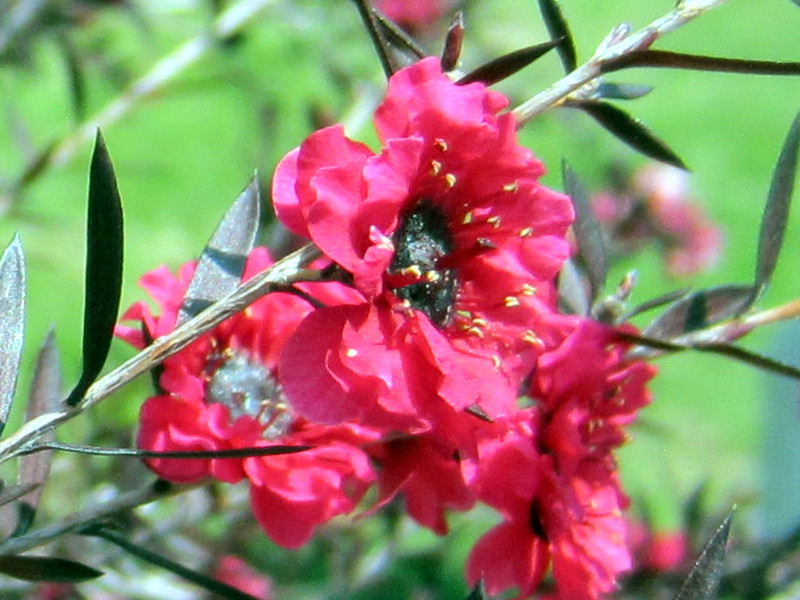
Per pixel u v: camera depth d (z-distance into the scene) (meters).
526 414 0.08
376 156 0.07
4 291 0.08
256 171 0.08
